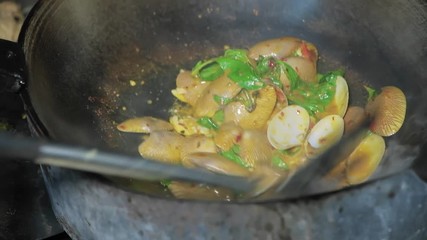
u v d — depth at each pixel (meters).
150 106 0.56
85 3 0.53
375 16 0.53
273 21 0.60
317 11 0.58
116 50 0.57
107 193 0.36
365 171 0.46
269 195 0.42
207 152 0.47
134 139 0.52
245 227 0.35
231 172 0.44
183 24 0.60
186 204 0.34
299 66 0.53
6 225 0.53
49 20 0.49
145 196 0.35
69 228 0.44
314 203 0.34
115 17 0.56
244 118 0.49
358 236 0.37
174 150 0.49
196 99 0.54
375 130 0.49
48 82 0.47
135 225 0.36
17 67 0.42
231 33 0.61
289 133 0.48
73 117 0.50
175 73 0.59
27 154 0.29
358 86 0.55
